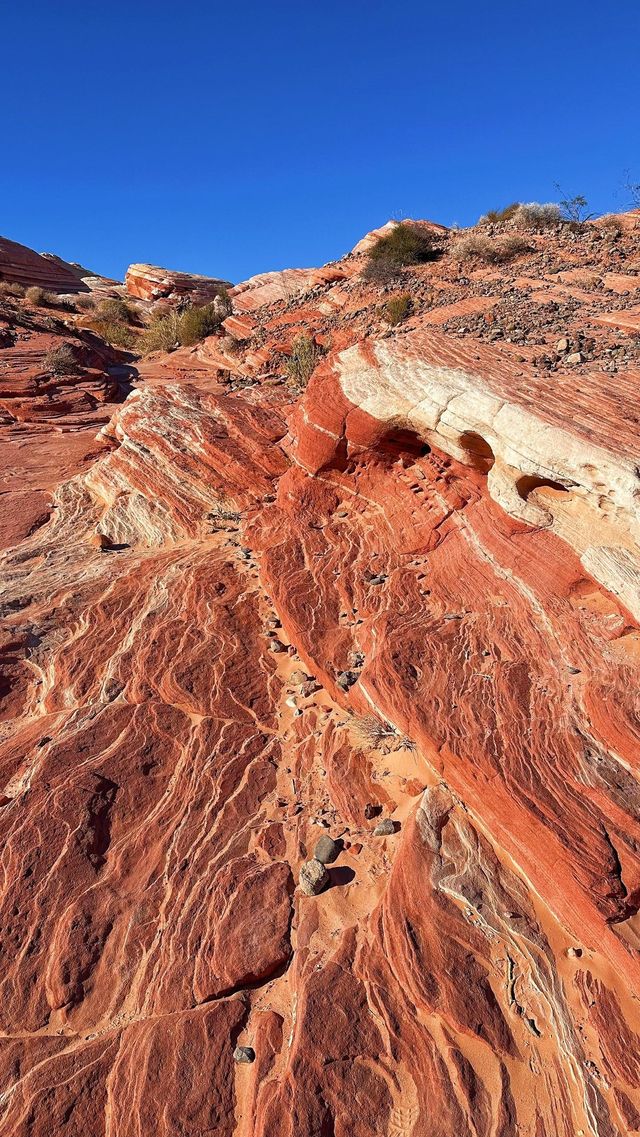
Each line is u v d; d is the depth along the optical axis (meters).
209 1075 5.12
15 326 31.86
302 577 10.65
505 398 9.30
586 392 9.46
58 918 6.20
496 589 9.05
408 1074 5.09
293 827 7.12
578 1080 5.07
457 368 10.67
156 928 6.15
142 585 11.46
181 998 5.62
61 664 9.61
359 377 11.88
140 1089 5.04
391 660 8.21
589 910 5.73
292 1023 5.42
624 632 7.58
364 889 6.44
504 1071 5.12
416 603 9.43
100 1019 5.52
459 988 5.52
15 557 12.85
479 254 20.27
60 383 25.33
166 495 14.02
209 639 9.89
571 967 5.71
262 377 20.31
